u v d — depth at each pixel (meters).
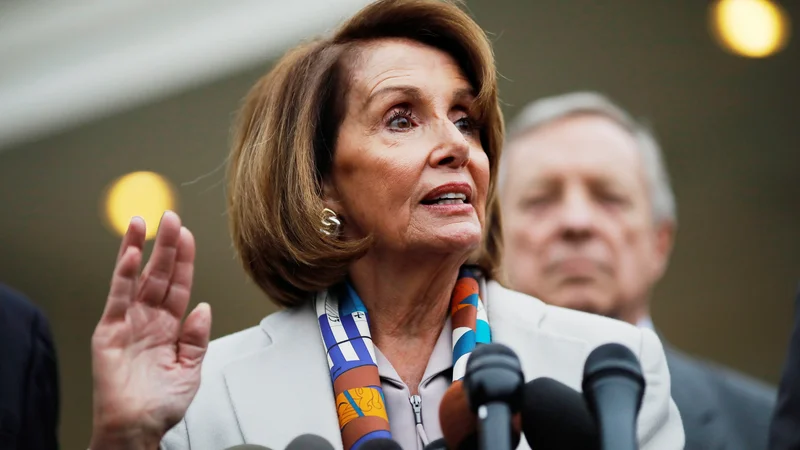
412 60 5.62
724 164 17.39
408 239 5.39
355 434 5.11
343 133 5.58
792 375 5.17
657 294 18.38
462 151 5.40
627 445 3.81
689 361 8.50
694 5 15.28
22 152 15.36
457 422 3.92
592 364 4.00
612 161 8.99
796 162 17.23
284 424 5.28
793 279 18.08
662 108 16.69
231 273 16.31
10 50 14.74
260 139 5.77
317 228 5.52
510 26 15.28
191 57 14.51
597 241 8.80
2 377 5.96
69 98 14.91
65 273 17.33
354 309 5.57
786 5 15.39
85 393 18.55
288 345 5.59
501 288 5.89
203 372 5.58
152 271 4.77
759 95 16.50
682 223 17.92
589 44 15.64
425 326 5.63
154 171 15.84
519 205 9.02
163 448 5.26
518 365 3.87
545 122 9.36
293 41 14.08
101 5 14.59
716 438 8.04
